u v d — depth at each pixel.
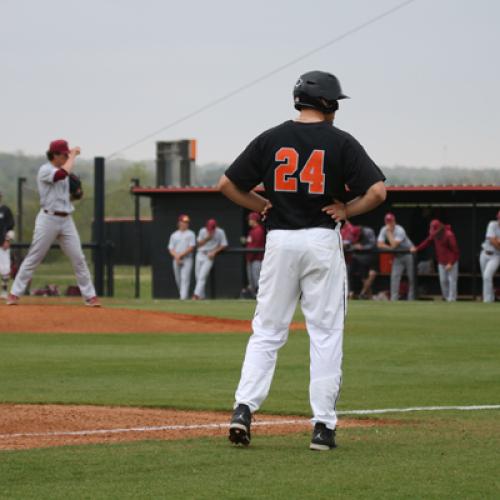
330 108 23.45
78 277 55.97
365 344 48.47
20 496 18.31
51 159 54.88
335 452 22.44
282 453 22.31
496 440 24.16
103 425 26.66
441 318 64.06
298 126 23.09
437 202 102.44
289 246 22.80
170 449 22.75
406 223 105.50
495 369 39.66
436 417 28.08
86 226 115.56
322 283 22.92
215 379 36.59
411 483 19.27
